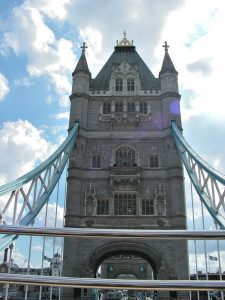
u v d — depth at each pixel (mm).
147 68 67562
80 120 58094
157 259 48312
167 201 52469
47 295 46062
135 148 56656
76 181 53438
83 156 56156
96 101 60969
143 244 49031
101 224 51031
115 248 49375
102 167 55219
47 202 36344
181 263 47562
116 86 62344
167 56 63625
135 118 58188
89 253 49156
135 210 52188
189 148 44594
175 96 59719
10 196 27500
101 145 57125
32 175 33094
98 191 53594
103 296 70875
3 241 19859
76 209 51812
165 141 56500
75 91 60812
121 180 53406
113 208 52188
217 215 31875
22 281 4621
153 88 62188
